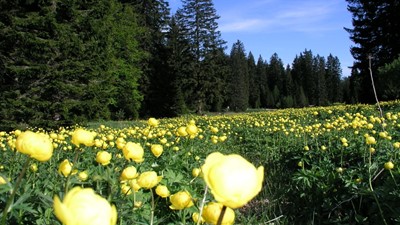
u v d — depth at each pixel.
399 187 3.46
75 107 18.33
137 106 35.31
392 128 7.82
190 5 46.84
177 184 3.53
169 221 3.12
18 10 17.08
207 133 11.02
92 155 4.92
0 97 16.56
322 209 4.08
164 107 40.56
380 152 4.96
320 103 84.31
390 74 23.88
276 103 84.38
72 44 17.50
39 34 17.55
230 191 0.89
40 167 3.87
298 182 4.51
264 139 9.50
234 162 0.92
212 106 54.75
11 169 3.51
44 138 1.42
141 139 7.71
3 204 2.19
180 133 3.91
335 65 90.06
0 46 16.94
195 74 44.75
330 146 5.86
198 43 46.22
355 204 3.90
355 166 4.61
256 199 4.77
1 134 6.66
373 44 33.72
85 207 0.82
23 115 17.02
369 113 14.78
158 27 44.06
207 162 0.96
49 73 17.22
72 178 2.67
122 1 37.75
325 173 4.47
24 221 2.25
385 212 3.37
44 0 17.59
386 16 33.22
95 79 19.73
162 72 40.94
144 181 1.99
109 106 34.59
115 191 2.26
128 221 2.34
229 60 64.50
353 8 35.09
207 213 1.28
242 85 62.53
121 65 30.62
